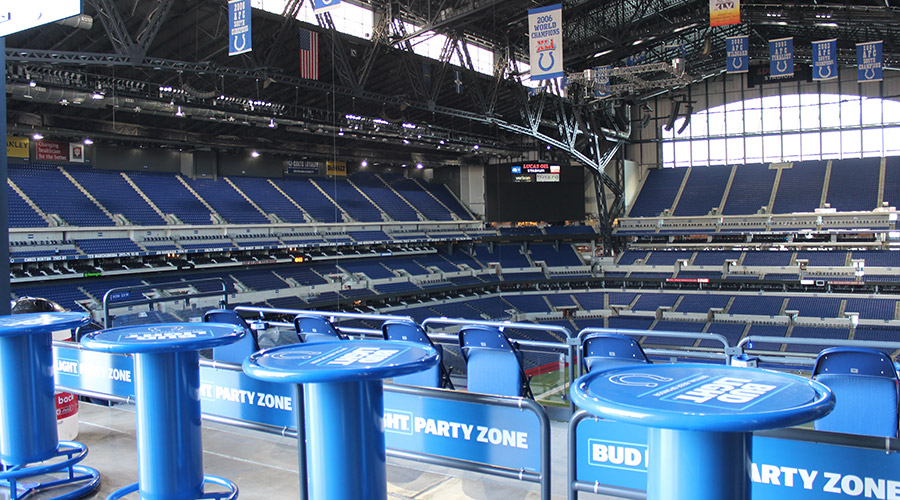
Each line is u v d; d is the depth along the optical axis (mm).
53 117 24734
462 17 21672
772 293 38094
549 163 39656
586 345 5027
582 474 2664
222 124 29094
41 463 4793
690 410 1580
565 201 39781
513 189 39938
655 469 1797
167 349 2875
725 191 42312
